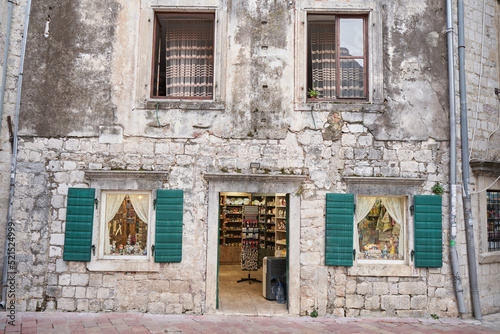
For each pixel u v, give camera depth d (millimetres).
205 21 7785
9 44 7203
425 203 7066
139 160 7129
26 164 7016
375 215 7328
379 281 7008
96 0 7359
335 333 6008
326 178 7164
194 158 7164
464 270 7125
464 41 7559
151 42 7355
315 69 7668
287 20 7426
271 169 7160
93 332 5789
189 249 6996
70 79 7203
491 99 7945
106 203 7172
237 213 12023
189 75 7660
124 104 7203
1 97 7016
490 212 7914
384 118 7277
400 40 7434
